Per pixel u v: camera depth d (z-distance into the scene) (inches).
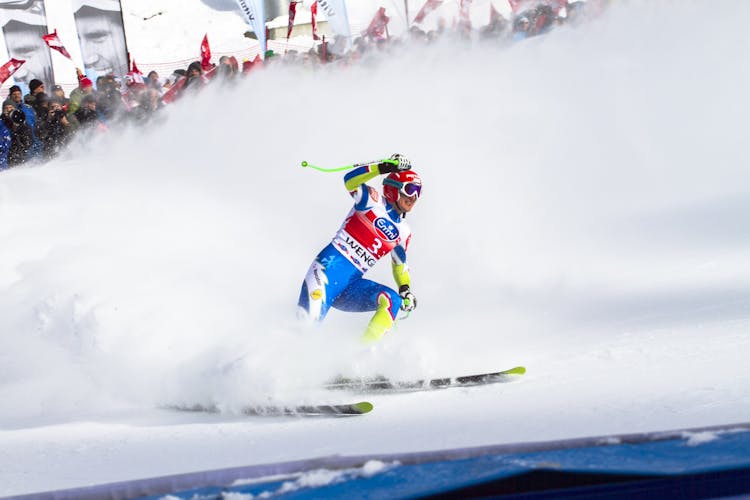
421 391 577.9
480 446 384.2
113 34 2014.0
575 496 338.6
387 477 361.1
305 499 344.5
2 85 1939.0
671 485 335.3
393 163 636.1
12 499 380.2
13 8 1977.1
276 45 2669.8
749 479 334.0
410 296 646.5
